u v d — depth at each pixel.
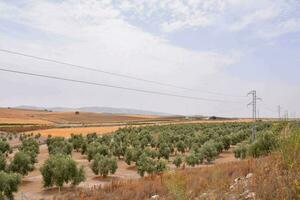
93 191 21.83
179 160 48.81
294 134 13.02
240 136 81.69
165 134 91.38
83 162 60.91
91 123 190.88
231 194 12.65
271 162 14.49
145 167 42.78
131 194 18.56
